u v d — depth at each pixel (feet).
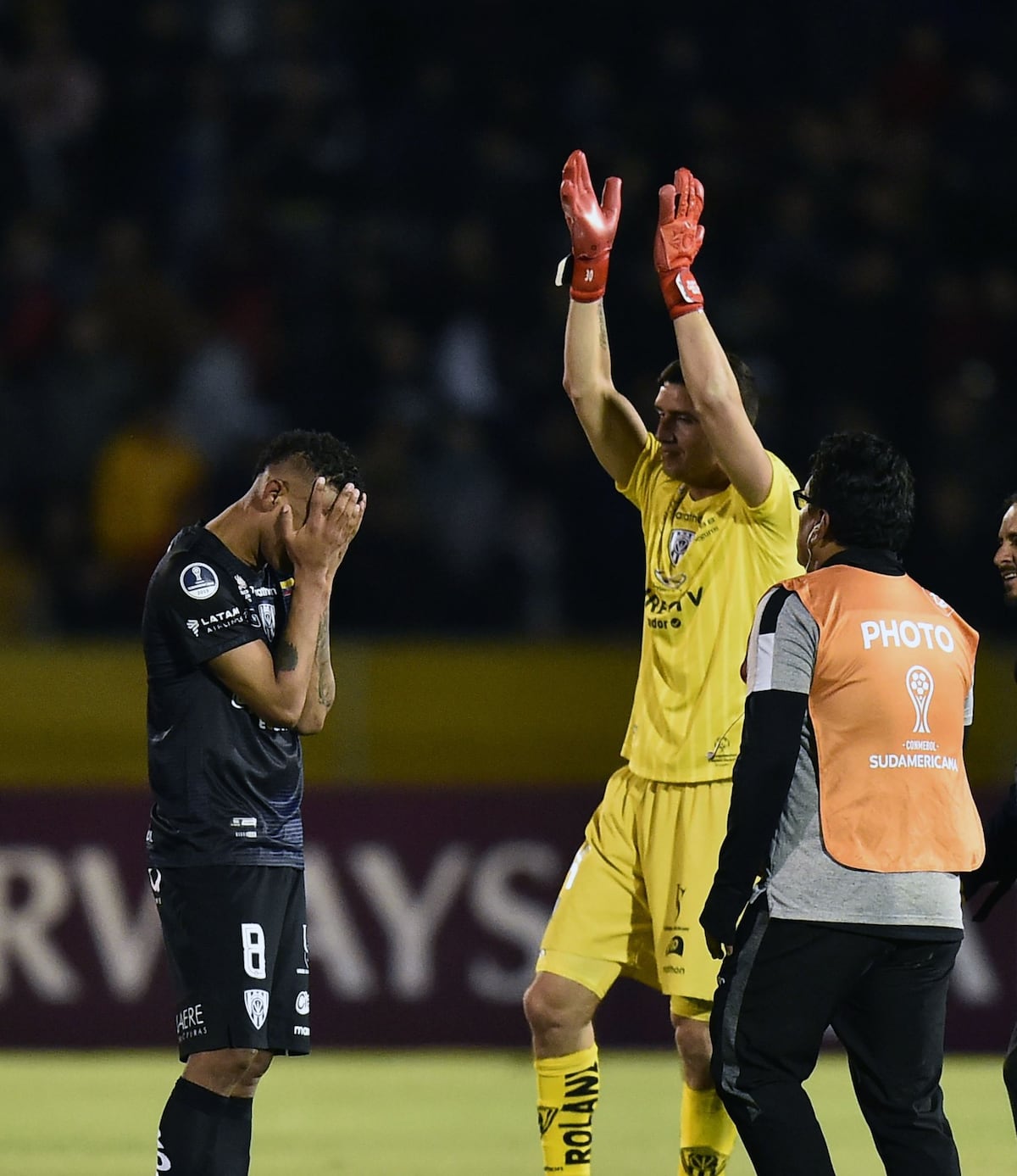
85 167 150.30
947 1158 48.91
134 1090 87.04
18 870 98.02
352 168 148.36
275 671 52.03
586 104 149.07
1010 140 150.61
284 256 143.23
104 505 127.65
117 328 135.33
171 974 52.54
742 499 56.85
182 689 52.21
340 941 98.53
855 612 48.49
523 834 99.60
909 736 48.24
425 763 107.14
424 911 98.94
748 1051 48.21
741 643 57.36
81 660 106.22
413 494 127.24
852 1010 49.37
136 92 151.23
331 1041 98.07
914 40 153.28
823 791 47.93
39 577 124.98
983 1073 91.97
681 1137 58.49
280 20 155.22
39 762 105.60
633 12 155.74
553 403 137.59
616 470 62.44
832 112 153.28
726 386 54.95
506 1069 93.45
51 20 152.66
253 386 137.08
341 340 138.82
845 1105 83.92
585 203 60.80
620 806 59.06
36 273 141.28
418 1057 96.73
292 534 52.49
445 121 148.77
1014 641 123.24
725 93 154.10
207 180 148.25
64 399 131.95
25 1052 96.84
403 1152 73.67
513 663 107.65
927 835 48.19
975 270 145.89
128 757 105.91
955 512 125.90
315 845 98.94
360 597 122.72
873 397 136.05
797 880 47.80
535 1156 73.26
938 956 48.57
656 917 57.62
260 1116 81.46
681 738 57.47
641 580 128.67
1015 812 54.13
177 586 51.90
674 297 55.16
